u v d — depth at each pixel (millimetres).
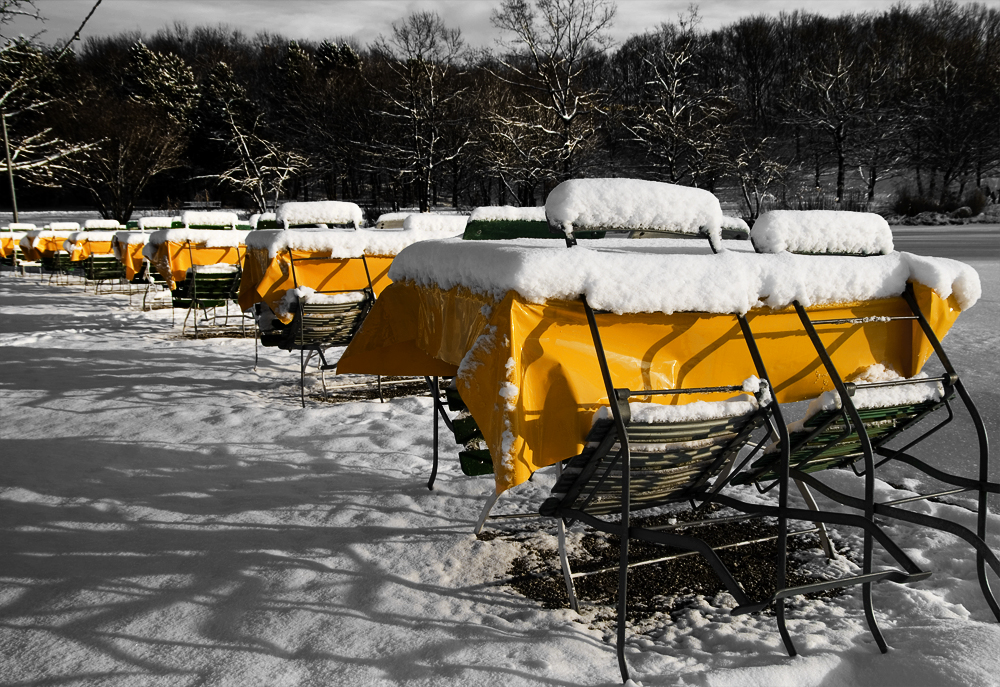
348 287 6578
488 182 43344
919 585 2977
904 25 61344
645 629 2727
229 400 6395
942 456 4391
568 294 2469
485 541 3488
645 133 36688
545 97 34688
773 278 2715
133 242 13766
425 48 36250
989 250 21859
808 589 2391
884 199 52344
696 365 2820
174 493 4145
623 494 2385
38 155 36625
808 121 49219
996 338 8133
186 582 3086
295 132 49000
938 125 49562
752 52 58406
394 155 38562
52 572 3184
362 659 2500
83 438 5238
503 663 2461
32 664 2506
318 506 3939
